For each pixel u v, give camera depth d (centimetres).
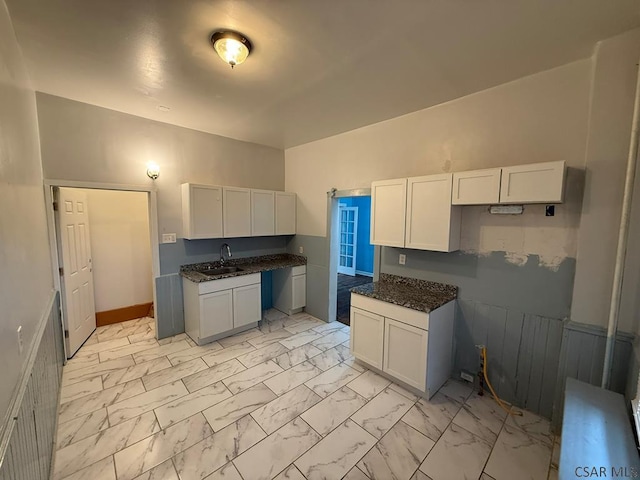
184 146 356
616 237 182
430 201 254
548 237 216
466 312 264
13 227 137
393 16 156
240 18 158
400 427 213
